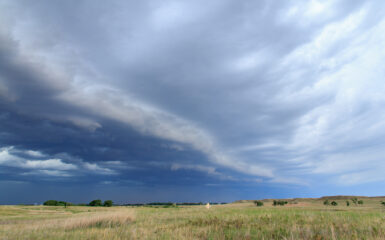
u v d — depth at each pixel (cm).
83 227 1512
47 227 1463
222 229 1190
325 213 1925
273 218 1546
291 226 1176
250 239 945
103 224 1587
